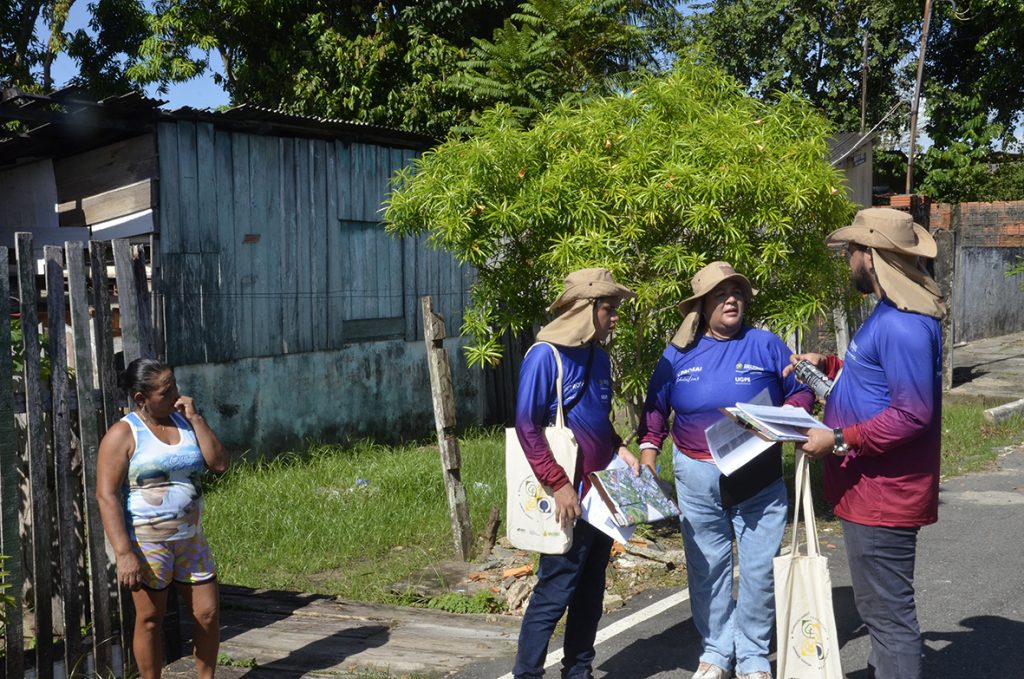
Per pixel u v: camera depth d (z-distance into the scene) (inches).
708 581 176.1
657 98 277.9
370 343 491.2
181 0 912.3
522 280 289.9
